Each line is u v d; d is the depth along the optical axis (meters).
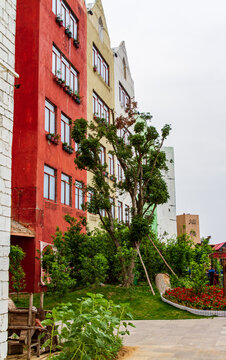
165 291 16.56
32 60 18.64
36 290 16.58
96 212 18.33
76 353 6.26
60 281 14.42
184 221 46.81
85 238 17.23
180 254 20.34
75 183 22.39
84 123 18.27
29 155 17.70
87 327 6.03
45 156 18.56
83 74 25.03
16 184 17.56
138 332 10.34
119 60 34.44
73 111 22.84
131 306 14.66
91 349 6.34
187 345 8.42
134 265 18.14
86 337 5.91
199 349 7.99
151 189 19.06
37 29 18.91
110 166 29.50
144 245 20.80
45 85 19.16
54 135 19.17
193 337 9.30
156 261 20.75
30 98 18.27
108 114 30.12
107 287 17.41
